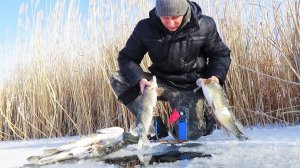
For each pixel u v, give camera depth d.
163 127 3.84
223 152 2.88
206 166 2.49
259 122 4.66
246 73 4.79
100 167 2.68
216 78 3.28
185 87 3.69
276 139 3.30
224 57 3.63
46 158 2.93
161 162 2.75
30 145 4.44
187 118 3.57
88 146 3.10
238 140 3.29
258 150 2.84
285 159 2.53
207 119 3.75
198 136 3.62
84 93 5.48
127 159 2.91
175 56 3.58
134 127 3.28
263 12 4.82
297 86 4.64
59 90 5.72
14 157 3.30
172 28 3.35
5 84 6.34
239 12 4.89
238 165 2.46
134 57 3.74
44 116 5.64
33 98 5.80
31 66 6.04
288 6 4.62
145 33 3.60
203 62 3.72
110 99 5.21
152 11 3.55
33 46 6.06
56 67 5.91
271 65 4.80
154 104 3.02
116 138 3.26
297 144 2.97
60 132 5.64
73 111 5.66
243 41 4.85
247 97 4.73
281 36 4.68
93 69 5.54
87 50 5.62
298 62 4.51
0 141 5.81
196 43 3.55
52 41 6.02
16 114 6.09
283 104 4.66
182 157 2.84
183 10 3.29
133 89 3.67
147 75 3.73
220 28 4.90
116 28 5.32
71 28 5.88
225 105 3.06
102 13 5.41
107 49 5.32
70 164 2.82
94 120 5.45
